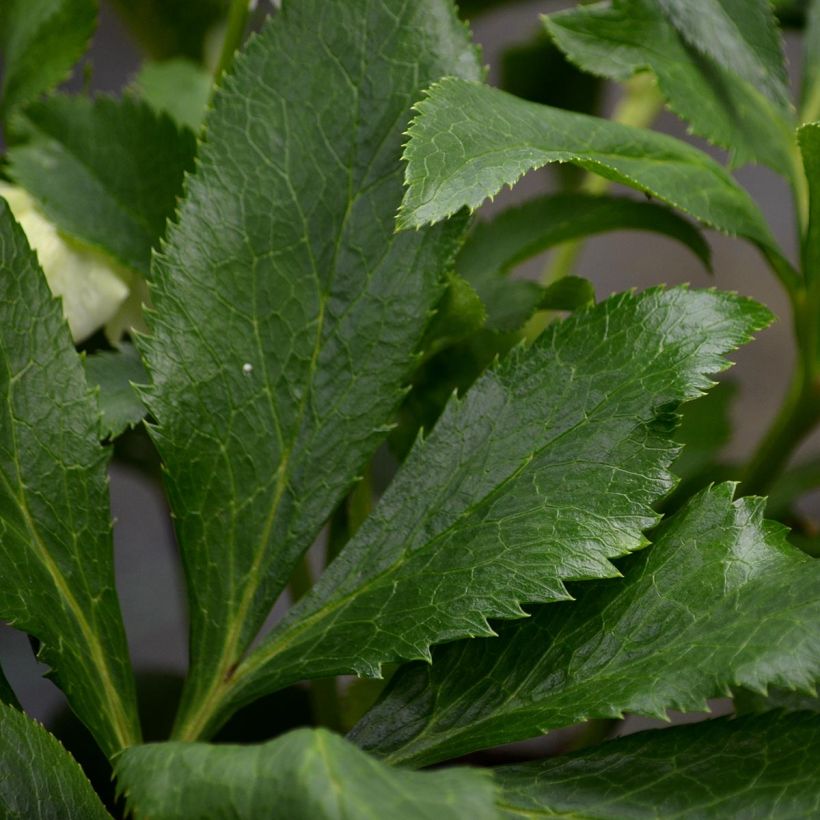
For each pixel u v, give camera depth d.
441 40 0.81
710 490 0.79
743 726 0.77
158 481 0.96
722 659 0.76
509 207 0.89
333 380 0.81
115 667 0.81
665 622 0.78
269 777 0.72
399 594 0.79
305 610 0.80
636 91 1.00
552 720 0.77
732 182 0.85
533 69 1.00
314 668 0.79
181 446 0.80
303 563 0.91
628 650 0.78
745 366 1.34
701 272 1.39
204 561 0.81
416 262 0.81
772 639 0.76
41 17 0.89
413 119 0.79
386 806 0.71
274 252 0.81
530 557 0.78
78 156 0.88
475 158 0.78
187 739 0.80
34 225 0.87
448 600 0.78
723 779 0.76
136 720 0.81
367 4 0.81
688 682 0.76
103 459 0.80
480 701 0.79
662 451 0.78
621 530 0.78
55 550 0.80
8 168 0.87
